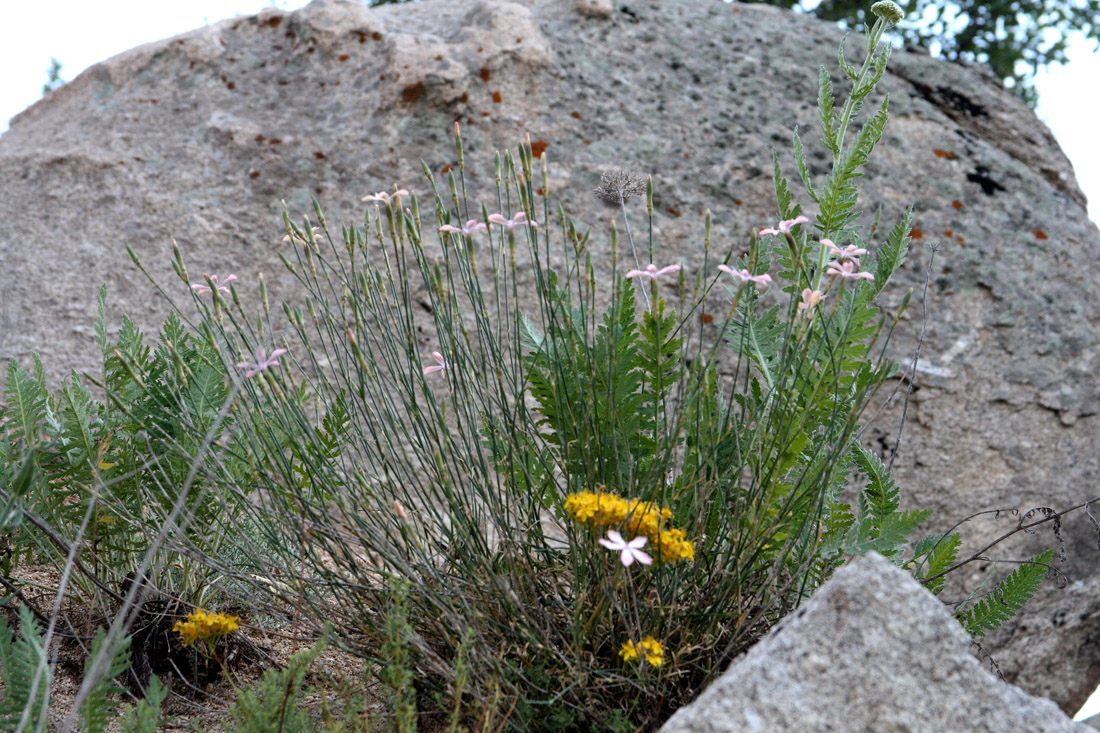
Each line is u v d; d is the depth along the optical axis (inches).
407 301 74.9
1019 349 159.9
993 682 51.5
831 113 86.5
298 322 75.6
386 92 163.5
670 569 70.7
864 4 335.6
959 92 191.6
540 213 155.3
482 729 60.1
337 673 78.8
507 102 165.2
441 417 72.8
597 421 74.0
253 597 81.4
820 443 76.4
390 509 77.5
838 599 53.5
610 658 70.4
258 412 76.9
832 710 49.7
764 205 164.1
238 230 153.0
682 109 172.2
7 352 141.9
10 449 81.7
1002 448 153.5
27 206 157.3
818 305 72.9
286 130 162.9
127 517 80.7
